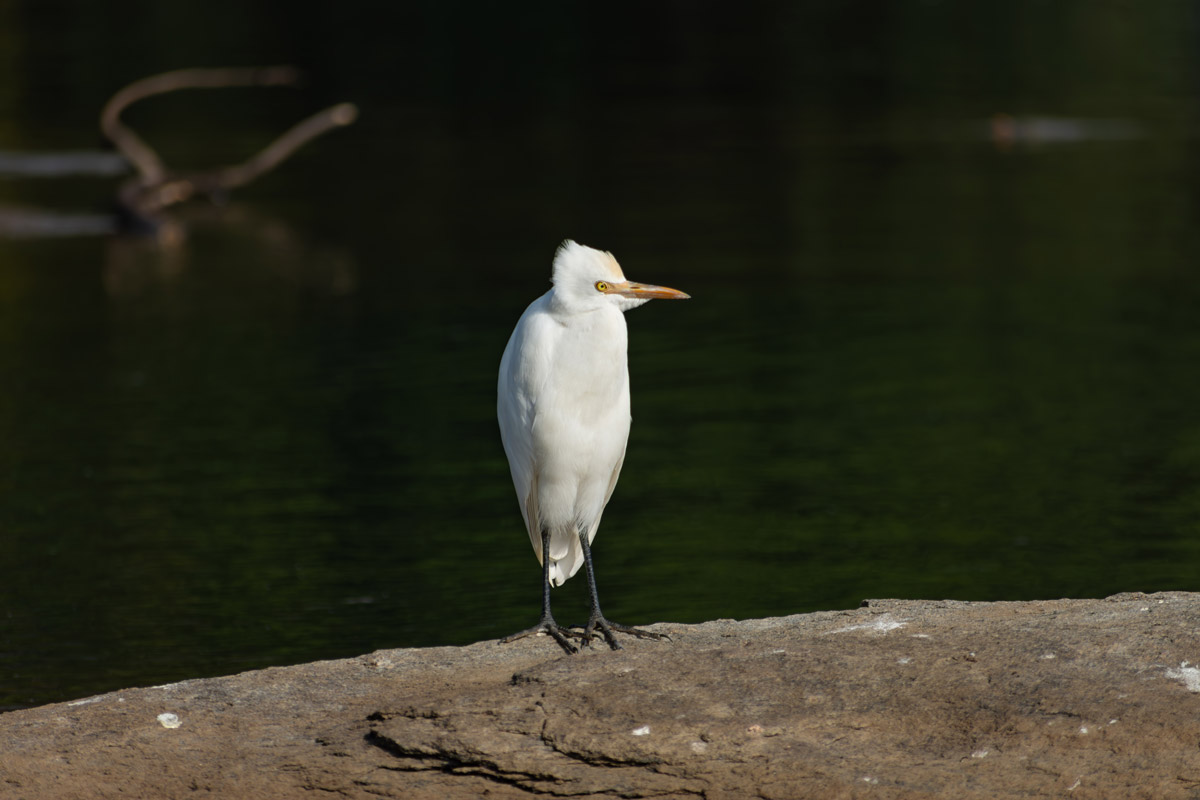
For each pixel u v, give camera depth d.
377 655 7.24
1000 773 5.41
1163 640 6.21
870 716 5.82
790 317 21.19
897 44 55.00
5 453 15.30
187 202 31.86
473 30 57.94
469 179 33.66
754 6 64.44
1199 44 52.41
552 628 7.41
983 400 17.06
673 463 14.99
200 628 10.57
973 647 6.32
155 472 14.65
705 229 27.66
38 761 6.05
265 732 6.27
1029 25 58.41
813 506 13.56
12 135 37.88
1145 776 5.31
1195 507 13.31
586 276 7.27
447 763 5.78
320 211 30.52
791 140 38.03
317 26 57.19
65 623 10.68
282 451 15.33
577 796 5.54
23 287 24.16
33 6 58.97
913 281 23.38
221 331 20.81
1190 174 32.22
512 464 7.75
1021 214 28.70
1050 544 12.37
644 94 45.59
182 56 48.62
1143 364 18.48
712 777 5.52
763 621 7.42
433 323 21.02
